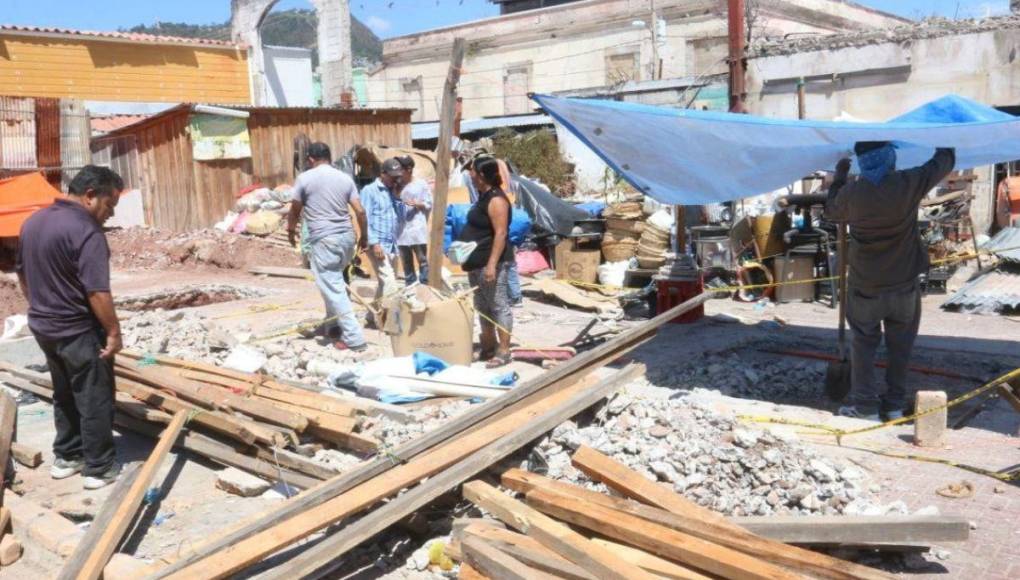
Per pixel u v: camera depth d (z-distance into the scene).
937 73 16.66
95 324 5.23
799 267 12.00
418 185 11.83
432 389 6.48
